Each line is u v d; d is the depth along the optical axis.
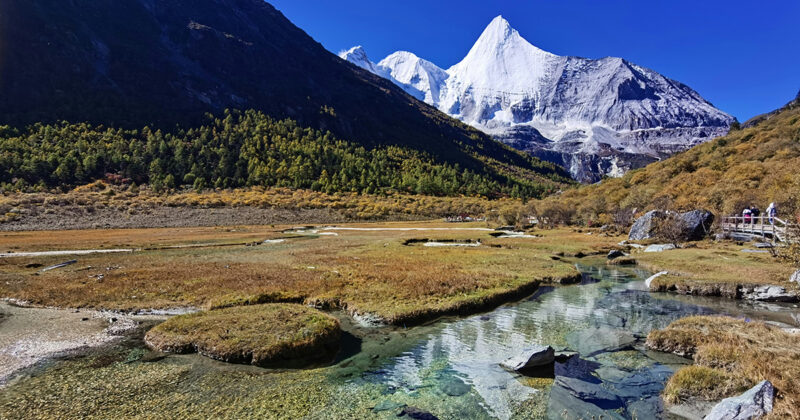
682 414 9.80
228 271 29.12
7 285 24.59
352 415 10.02
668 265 31.97
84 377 12.28
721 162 74.06
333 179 148.50
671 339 14.73
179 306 20.58
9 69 166.12
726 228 44.59
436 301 21.39
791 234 25.91
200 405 10.56
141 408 10.37
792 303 21.33
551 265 33.22
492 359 13.95
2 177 102.00
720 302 22.06
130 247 48.44
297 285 24.59
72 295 22.28
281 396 11.12
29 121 145.50
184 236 63.84
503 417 9.81
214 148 150.38
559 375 12.41
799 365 11.09
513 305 22.12
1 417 9.82
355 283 25.38
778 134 76.25
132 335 16.33
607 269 34.09
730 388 10.41
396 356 14.37
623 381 11.93
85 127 149.12
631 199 71.50
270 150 162.88
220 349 13.97
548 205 84.62
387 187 157.12
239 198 111.75
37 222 78.25
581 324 18.30
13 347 14.87
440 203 132.75
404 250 43.69
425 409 10.30
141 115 173.50
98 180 113.88
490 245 50.72
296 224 95.50
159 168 123.69
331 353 14.73
